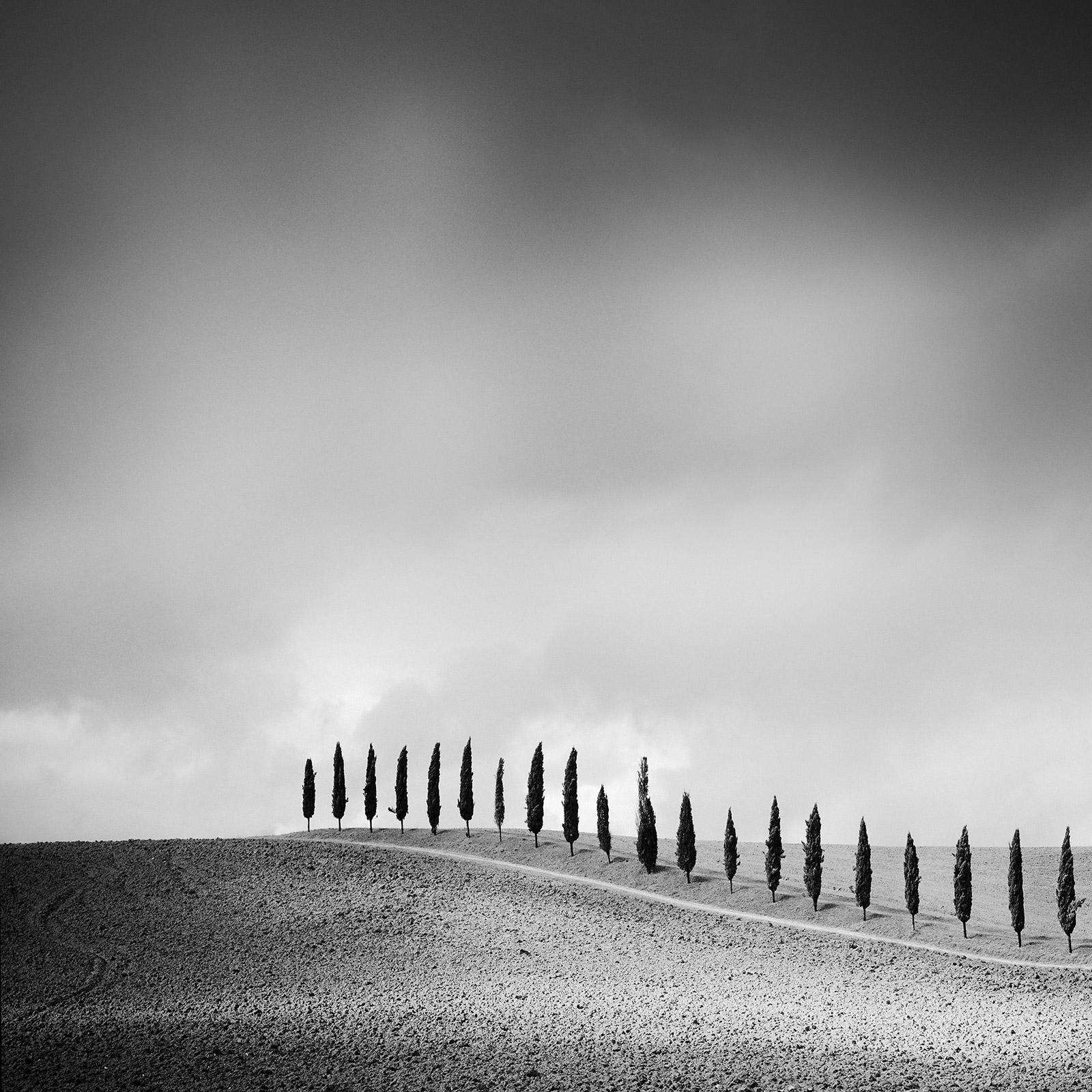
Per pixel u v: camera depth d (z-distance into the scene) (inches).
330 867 3882.9
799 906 3828.7
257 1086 2065.7
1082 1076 2181.3
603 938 3321.9
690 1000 2719.0
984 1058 2288.4
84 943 3056.1
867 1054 2297.0
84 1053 2231.8
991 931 3747.5
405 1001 2640.3
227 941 3117.6
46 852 3902.6
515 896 3690.9
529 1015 2532.0
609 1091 2062.0
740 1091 2064.5
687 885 4013.3
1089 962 3388.3
